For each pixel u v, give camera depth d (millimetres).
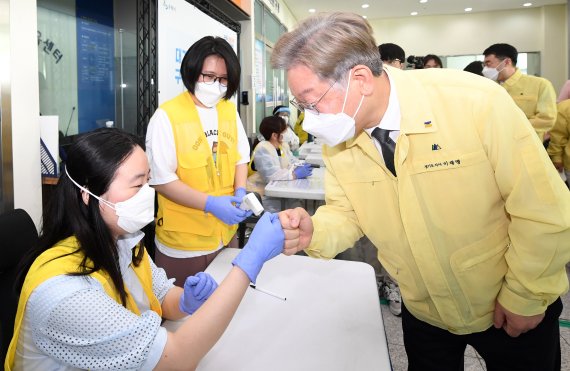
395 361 1880
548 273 848
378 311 1075
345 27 788
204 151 1684
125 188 821
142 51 2457
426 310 1092
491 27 8828
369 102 842
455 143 854
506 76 3234
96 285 760
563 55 8297
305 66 812
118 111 2678
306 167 2854
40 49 2035
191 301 946
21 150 1473
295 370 837
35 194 1532
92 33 2404
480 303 996
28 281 742
